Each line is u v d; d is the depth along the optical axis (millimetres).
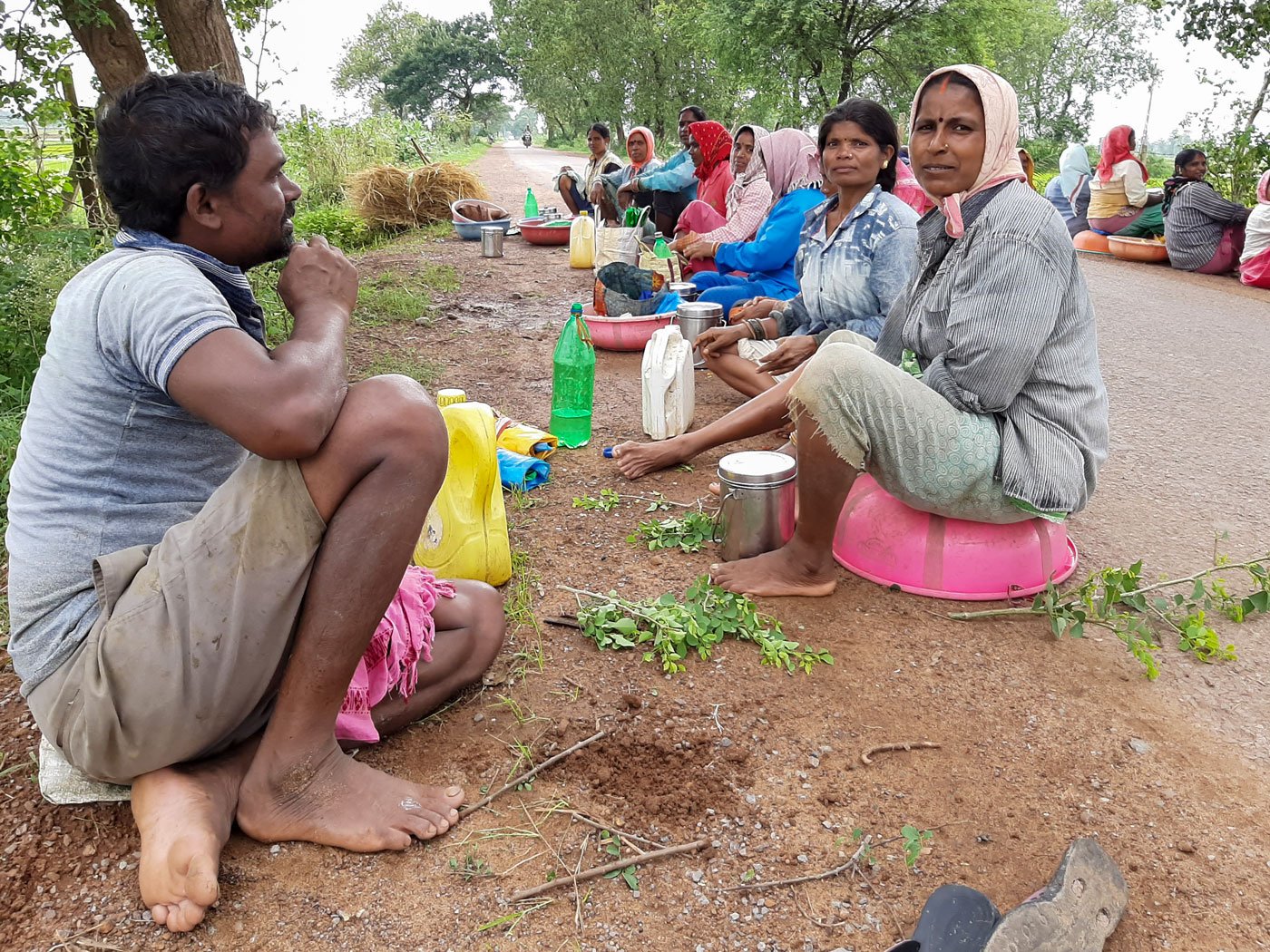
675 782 2268
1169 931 1895
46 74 7289
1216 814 2225
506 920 1860
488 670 2693
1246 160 13602
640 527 3631
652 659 2766
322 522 1841
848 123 4066
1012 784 2309
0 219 6270
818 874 2008
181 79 1818
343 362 1904
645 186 9609
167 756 1886
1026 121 51812
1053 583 3174
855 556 3334
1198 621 2893
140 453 1878
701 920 1888
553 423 4578
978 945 1701
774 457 3410
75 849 2018
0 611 2959
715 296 6094
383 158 16969
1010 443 2941
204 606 1779
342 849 2012
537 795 2207
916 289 3197
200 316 1712
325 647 1885
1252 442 4809
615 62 35906
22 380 4859
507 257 10367
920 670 2773
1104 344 7031
